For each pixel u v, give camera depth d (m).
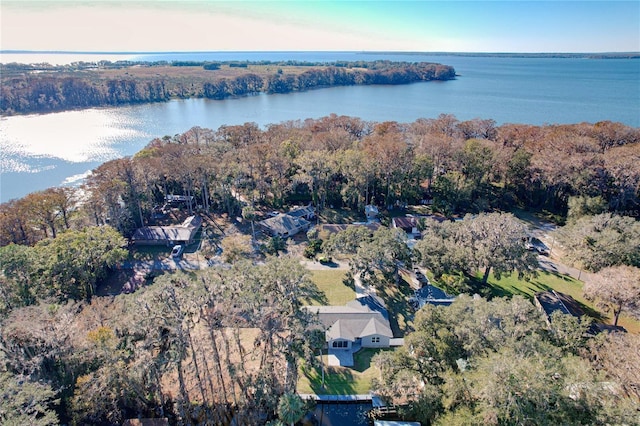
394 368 32.78
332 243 57.50
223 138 111.38
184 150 87.56
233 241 62.00
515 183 84.75
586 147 80.31
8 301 39.22
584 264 54.75
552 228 73.19
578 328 35.06
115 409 32.09
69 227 64.19
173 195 84.56
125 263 60.69
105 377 30.44
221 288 32.59
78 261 48.06
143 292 32.94
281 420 31.91
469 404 26.55
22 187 90.38
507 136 96.56
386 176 80.94
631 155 71.19
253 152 82.25
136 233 66.94
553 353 27.95
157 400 34.38
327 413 35.53
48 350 31.64
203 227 73.31
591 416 22.61
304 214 76.50
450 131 106.38
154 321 30.44
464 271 57.53
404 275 57.25
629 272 43.47
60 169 102.69
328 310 45.84
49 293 44.12
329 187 85.81
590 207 67.75
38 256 45.81
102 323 35.84
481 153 81.81
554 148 82.62
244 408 33.81
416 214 79.31
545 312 46.00
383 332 43.03
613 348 30.06
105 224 65.94
